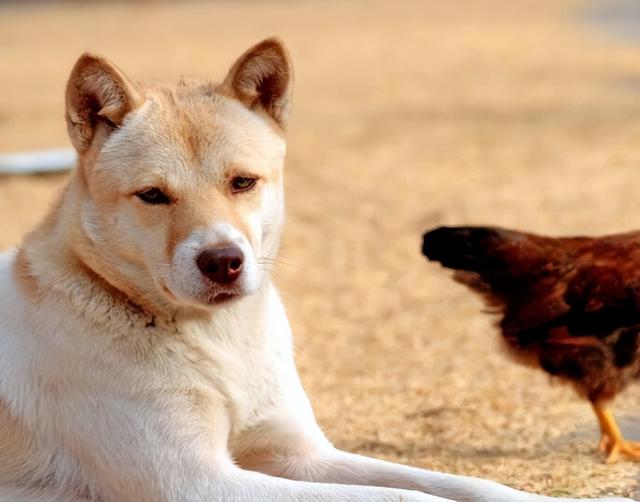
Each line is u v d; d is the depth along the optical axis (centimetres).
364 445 1058
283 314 898
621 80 3372
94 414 807
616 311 1015
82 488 830
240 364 840
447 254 1093
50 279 828
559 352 1039
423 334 1405
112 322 811
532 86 3341
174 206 795
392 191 2153
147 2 7006
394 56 4197
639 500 901
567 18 5469
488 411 1141
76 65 813
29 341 834
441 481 827
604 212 1909
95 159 816
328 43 4700
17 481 838
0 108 3058
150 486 793
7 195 2066
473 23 5416
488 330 1406
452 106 3069
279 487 772
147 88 855
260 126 845
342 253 1775
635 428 1087
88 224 812
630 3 6000
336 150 2547
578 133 2628
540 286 1052
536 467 986
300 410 878
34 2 7169
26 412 833
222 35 4994
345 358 1323
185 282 777
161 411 801
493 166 2330
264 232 837
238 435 855
